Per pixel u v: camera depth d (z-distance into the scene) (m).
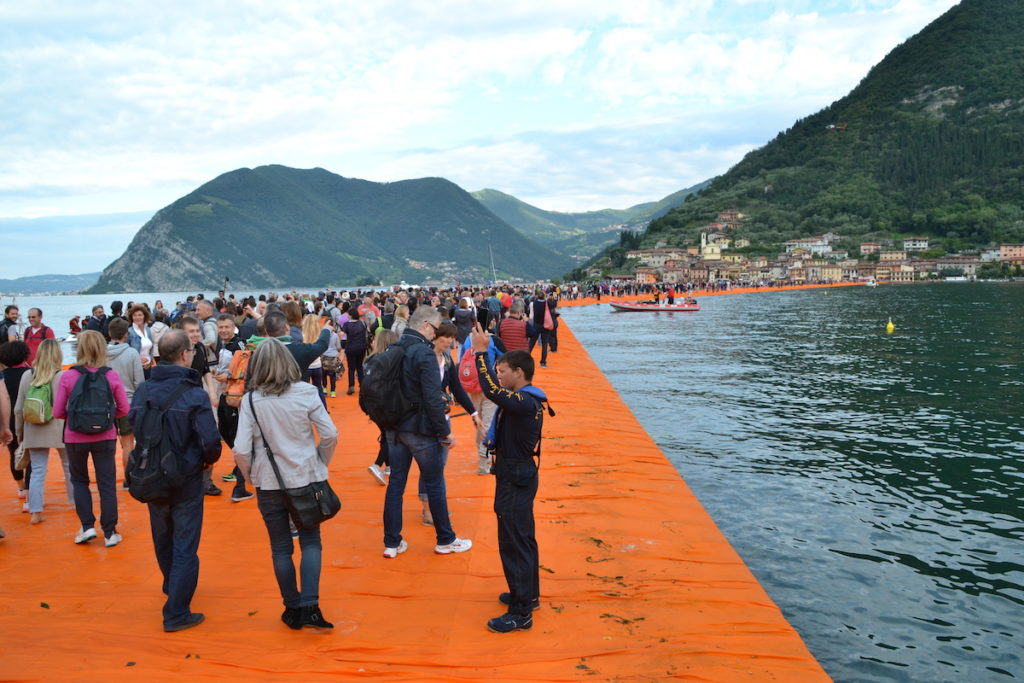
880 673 5.25
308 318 10.55
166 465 4.33
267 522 4.50
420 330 5.75
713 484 9.99
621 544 6.37
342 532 6.44
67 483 7.24
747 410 15.71
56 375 6.79
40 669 4.06
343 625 4.66
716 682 4.09
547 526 6.80
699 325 45.91
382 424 5.62
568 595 5.23
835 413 15.30
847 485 9.96
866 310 62.31
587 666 4.22
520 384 4.63
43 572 5.59
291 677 4.01
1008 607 6.30
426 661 4.21
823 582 6.83
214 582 5.38
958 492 9.66
